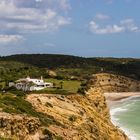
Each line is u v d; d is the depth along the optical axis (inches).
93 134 2886.3
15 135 1804.9
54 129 2204.7
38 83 4630.9
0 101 2258.9
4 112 1989.4
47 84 4697.3
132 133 4042.8
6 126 1807.3
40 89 4269.2
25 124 1915.6
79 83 5083.7
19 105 2386.8
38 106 2792.8
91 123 3075.8
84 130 2765.7
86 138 2559.1
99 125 3314.5
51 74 6486.2
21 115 2033.7
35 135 1924.2
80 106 3427.7
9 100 2442.2
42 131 1991.9
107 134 3275.1
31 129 1927.9
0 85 4564.5
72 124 2736.2
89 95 4301.2
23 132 1859.0
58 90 4055.1
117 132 3550.7
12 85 4562.0
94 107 3959.2
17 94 3221.0
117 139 3403.1
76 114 3058.6
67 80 5541.3
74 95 3720.5
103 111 4434.1
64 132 2265.0
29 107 2534.5
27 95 3193.9
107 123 3688.5
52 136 2018.9
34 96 3137.3
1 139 1688.0
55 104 3112.7
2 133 1756.9
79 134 2464.3
